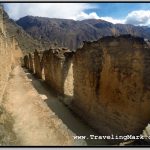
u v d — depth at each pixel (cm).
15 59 5147
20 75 3328
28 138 1043
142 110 912
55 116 1392
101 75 1209
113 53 1069
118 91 1045
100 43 1170
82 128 1223
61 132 1116
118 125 1041
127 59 981
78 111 1473
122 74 1012
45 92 2173
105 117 1153
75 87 1616
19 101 1723
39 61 3192
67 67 1997
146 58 898
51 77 2395
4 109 1361
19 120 1305
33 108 1538
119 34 1036
